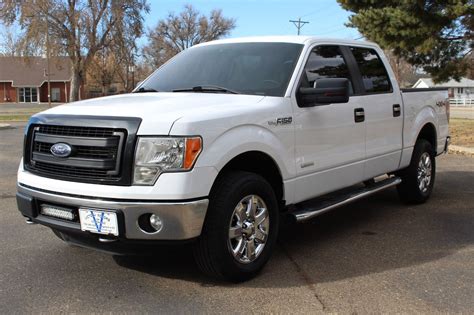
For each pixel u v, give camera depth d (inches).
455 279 170.9
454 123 860.0
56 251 197.8
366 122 221.1
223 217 155.9
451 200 288.5
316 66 202.8
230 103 169.5
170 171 146.2
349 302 152.4
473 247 205.3
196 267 179.6
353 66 223.8
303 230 230.7
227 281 165.3
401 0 566.6
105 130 151.6
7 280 168.7
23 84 2908.5
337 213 261.3
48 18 1738.4
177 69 216.8
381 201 287.3
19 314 144.3
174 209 145.4
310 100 184.7
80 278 170.6
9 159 467.8
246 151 163.2
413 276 173.5
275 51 203.2
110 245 156.4
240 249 164.2
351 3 626.2
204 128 151.4
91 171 152.6
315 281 168.6
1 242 209.3
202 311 146.3
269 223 174.2
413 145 263.6
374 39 588.7
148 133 147.3
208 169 150.6
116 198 146.9
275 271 177.5
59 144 158.1
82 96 1904.5
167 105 161.9
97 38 1800.0
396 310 147.2
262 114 169.9
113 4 1770.4
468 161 441.4
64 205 156.2
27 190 166.2
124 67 1972.2
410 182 268.1
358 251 199.9
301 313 145.3
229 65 204.8
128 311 146.3
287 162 179.3
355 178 218.7
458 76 650.8
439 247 205.2
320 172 196.5
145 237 147.3
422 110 272.4
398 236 220.2
